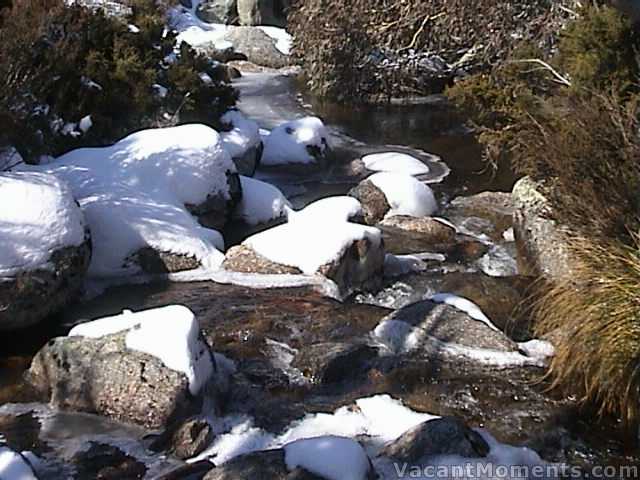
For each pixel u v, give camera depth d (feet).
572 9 32.53
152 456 15.10
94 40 31.48
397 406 16.66
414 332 19.06
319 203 26.58
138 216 23.65
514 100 27.71
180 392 15.84
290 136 35.17
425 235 26.68
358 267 22.90
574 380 16.80
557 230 19.80
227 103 34.27
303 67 51.60
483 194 31.24
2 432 15.81
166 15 62.59
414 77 48.98
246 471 13.64
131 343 16.60
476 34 43.80
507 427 16.03
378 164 35.29
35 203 20.21
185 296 21.80
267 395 17.16
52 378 16.79
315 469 13.61
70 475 14.57
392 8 47.47
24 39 25.59
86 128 29.22
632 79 24.45
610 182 17.83
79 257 20.70
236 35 62.49
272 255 22.97
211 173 26.27
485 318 19.70
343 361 17.92
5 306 19.31
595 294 16.29
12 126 25.31
